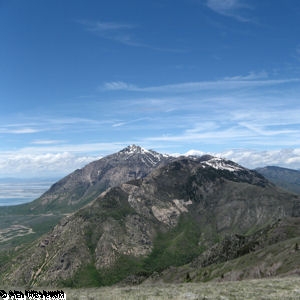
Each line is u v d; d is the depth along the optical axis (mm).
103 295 39469
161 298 36031
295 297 35375
